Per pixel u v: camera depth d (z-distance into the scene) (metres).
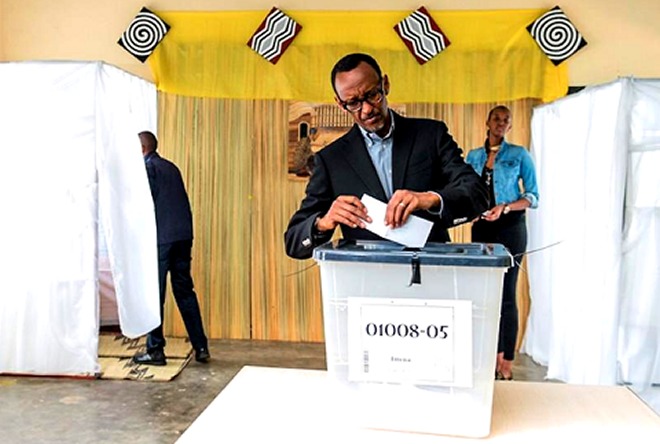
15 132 3.34
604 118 3.02
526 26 4.35
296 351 4.32
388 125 1.57
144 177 3.60
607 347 2.92
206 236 4.64
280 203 4.58
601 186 3.03
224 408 1.13
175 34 4.56
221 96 4.55
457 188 1.38
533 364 4.02
